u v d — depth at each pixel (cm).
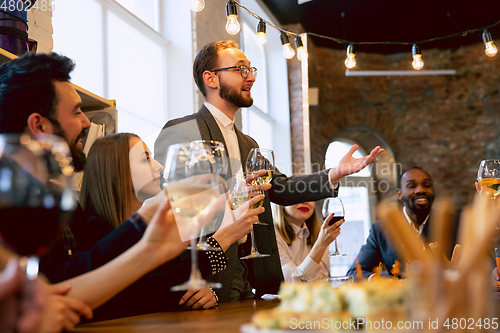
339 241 553
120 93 283
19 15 161
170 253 67
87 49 254
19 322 44
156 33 326
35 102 93
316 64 619
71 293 65
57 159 49
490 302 36
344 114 630
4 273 44
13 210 45
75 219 105
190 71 337
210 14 373
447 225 37
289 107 561
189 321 73
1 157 46
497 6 545
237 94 190
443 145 633
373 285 50
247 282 167
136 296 107
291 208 244
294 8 535
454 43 638
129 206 120
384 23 583
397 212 38
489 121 623
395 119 647
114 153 120
